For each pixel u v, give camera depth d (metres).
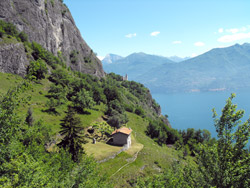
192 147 116.19
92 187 18.89
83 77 163.38
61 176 21.27
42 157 24.41
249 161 13.20
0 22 104.38
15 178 13.06
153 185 21.77
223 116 14.72
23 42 113.12
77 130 39.97
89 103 86.25
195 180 17.42
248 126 13.68
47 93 88.62
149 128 115.50
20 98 15.35
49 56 126.12
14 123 14.56
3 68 84.94
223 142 14.72
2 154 14.58
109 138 69.69
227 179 13.77
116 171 47.97
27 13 134.75
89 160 21.72
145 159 59.91
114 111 98.00
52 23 164.88
